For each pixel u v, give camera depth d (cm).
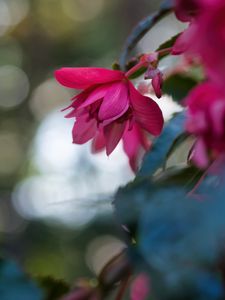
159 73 49
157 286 36
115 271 51
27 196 318
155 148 48
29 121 366
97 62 336
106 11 345
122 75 50
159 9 49
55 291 53
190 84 63
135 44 52
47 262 211
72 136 50
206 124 39
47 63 372
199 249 36
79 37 346
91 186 148
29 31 379
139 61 51
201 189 40
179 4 37
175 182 46
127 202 40
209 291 36
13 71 374
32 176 320
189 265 36
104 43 331
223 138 39
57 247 213
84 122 51
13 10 383
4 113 365
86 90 50
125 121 49
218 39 34
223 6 34
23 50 376
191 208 36
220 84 35
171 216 36
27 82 373
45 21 382
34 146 343
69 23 377
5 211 321
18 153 353
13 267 50
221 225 35
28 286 50
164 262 36
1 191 326
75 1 375
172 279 36
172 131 49
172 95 63
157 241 36
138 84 56
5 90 370
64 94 372
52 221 213
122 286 50
